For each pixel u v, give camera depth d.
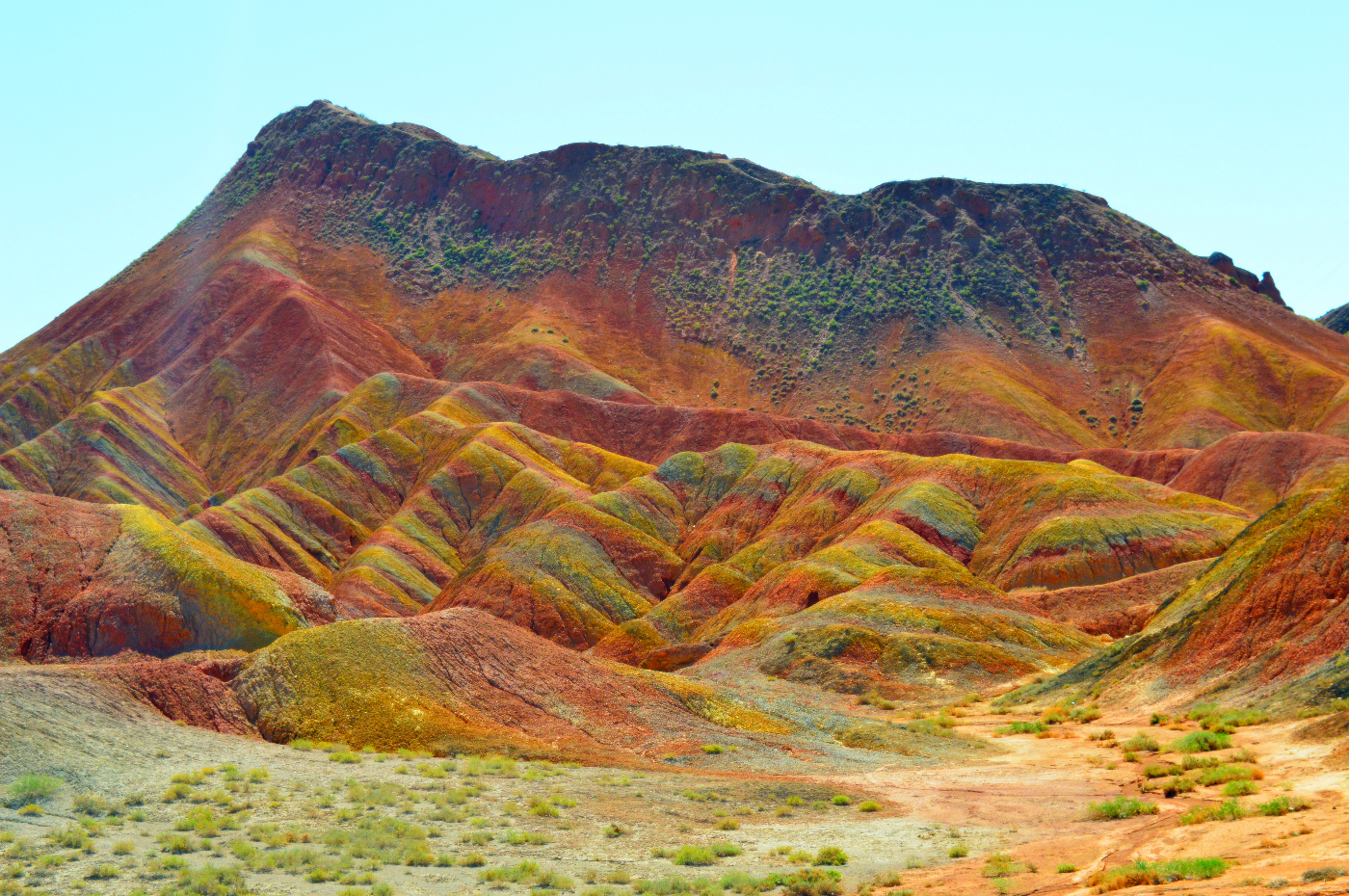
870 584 77.06
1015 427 197.00
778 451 132.88
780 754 39.81
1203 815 23.61
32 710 31.73
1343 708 33.09
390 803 28.00
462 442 151.00
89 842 22.56
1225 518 92.50
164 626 57.41
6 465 148.88
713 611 95.62
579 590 104.56
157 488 164.12
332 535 133.50
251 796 28.05
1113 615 77.31
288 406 196.50
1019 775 34.94
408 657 42.22
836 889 20.41
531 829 25.95
